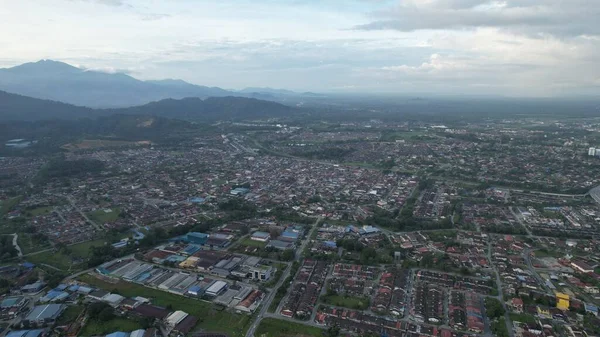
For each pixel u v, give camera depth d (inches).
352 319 5743.1
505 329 5521.7
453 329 5536.4
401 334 5393.7
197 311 6008.9
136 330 5408.5
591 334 5428.2
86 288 6584.6
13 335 5344.5
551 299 6195.9
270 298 6392.7
